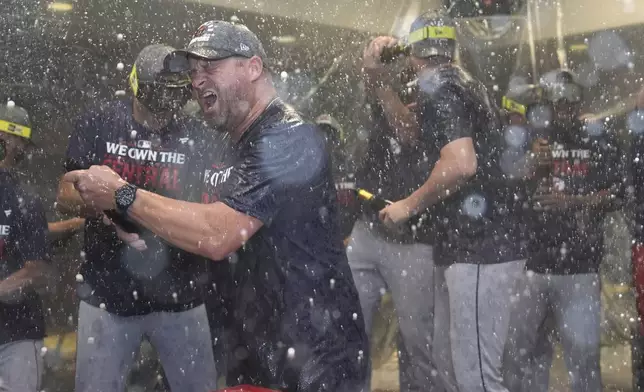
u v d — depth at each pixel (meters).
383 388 5.23
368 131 4.67
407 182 4.45
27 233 4.06
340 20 6.51
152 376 4.75
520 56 6.90
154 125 3.87
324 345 2.96
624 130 4.83
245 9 6.56
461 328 4.06
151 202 2.99
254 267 2.97
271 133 2.96
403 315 4.51
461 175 4.02
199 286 3.88
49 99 6.27
